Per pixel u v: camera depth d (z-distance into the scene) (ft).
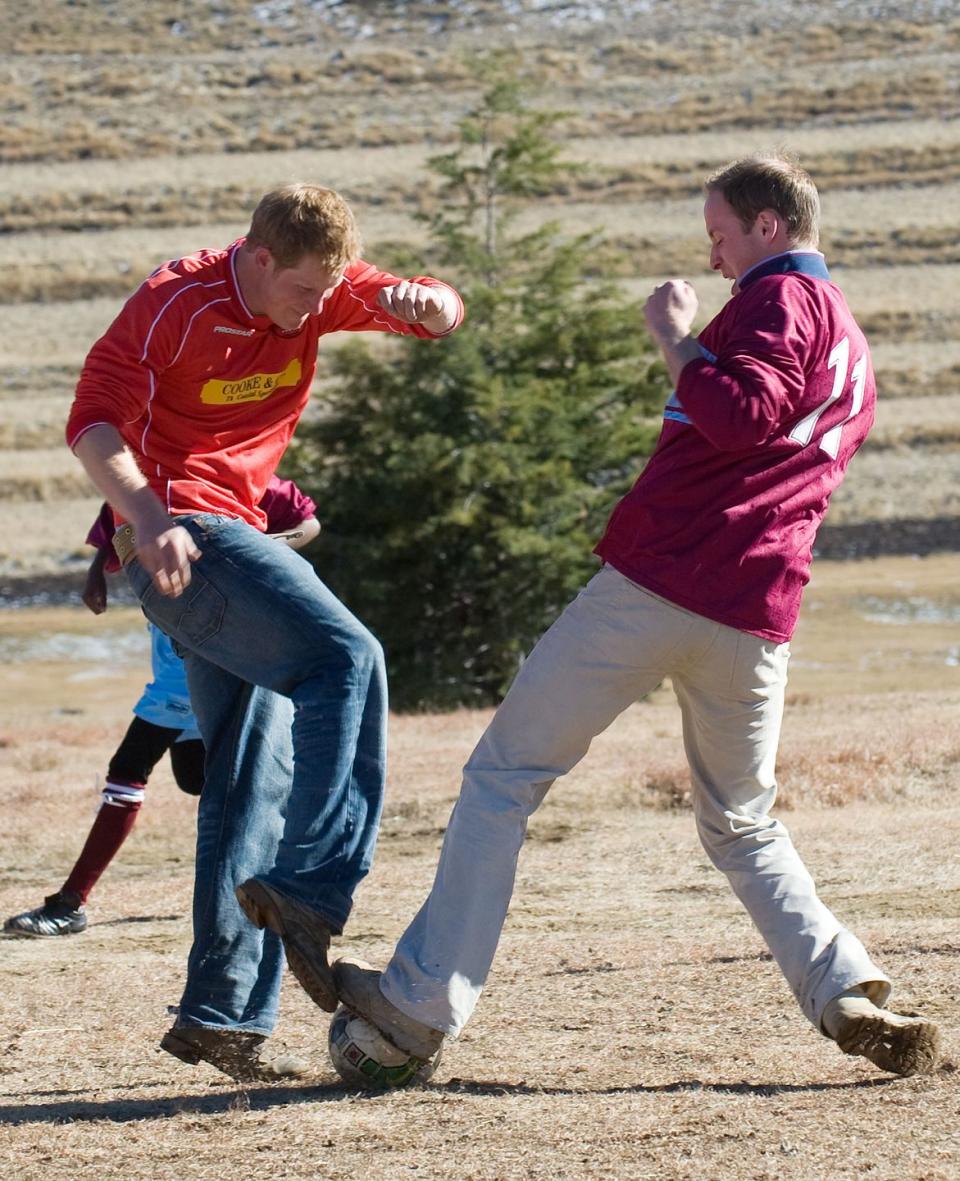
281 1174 34.04
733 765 39.50
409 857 86.43
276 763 41.29
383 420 344.08
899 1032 37.27
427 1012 38.93
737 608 37.24
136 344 36.60
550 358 368.48
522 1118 36.99
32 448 618.03
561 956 58.70
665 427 38.11
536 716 38.47
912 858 74.33
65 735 168.14
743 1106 36.99
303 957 37.78
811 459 37.76
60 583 506.89
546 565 333.21
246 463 39.11
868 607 452.76
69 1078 44.80
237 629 38.01
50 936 69.00
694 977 52.60
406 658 343.05
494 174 409.49
